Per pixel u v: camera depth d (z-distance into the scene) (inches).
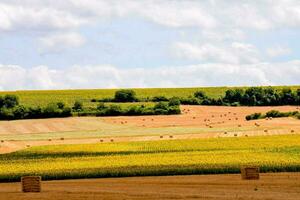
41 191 3981.3
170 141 7121.1
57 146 6988.2
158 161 5221.5
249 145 6412.4
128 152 6205.7
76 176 4729.3
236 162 4980.3
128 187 4042.8
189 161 5142.7
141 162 5206.7
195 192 3715.6
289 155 5462.6
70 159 5728.3
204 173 4707.2
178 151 6151.6
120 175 4724.4
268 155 5477.4
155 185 4104.3
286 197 3425.2
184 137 7593.5
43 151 6491.1
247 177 4259.4
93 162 5383.9
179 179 4387.3
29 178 3991.1
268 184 3961.6
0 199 3673.7
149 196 3604.8
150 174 4719.5
